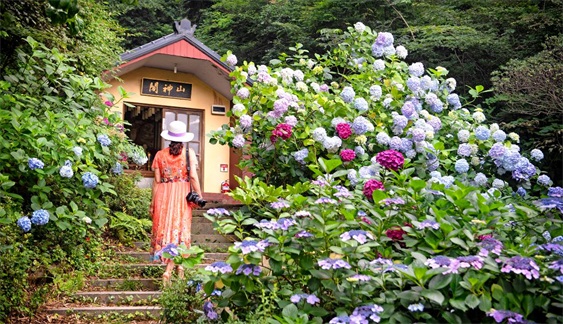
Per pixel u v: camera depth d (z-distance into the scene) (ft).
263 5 59.98
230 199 40.42
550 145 39.34
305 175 22.74
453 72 48.14
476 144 23.00
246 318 12.98
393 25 52.47
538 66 37.88
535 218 13.16
